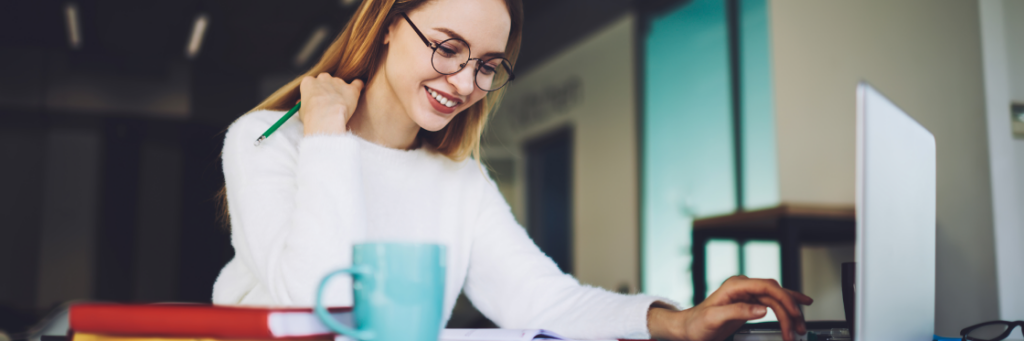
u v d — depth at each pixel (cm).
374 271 50
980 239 206
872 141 58
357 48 115
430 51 107
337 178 89
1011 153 207
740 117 427
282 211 97
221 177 133
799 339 94
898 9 248
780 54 294
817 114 284
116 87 697
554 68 664
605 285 578
